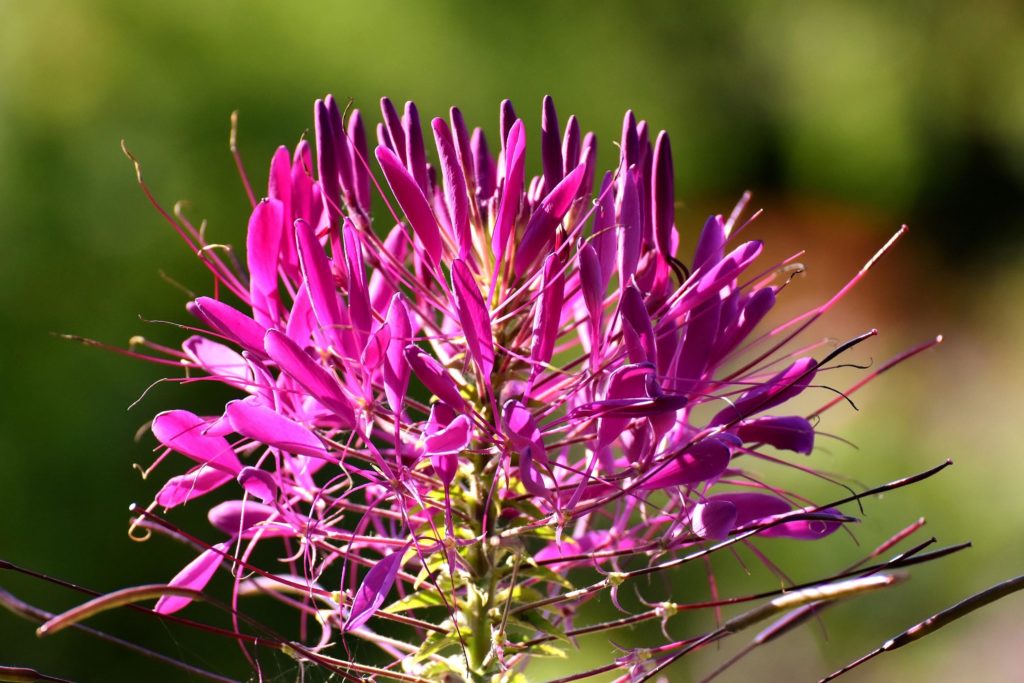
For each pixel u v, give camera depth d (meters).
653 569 0.62
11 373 1.36
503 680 0.63
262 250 0.63
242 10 1.66
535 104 2.22
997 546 1.74
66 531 1.32
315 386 0.61
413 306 0.65
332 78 1.74
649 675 0.62
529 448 0.60
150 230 1.52
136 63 1.57
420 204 0.62
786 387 0.62
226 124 1.60
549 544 0.66
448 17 2.02
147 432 1.41
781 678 1.36
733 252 0.63
